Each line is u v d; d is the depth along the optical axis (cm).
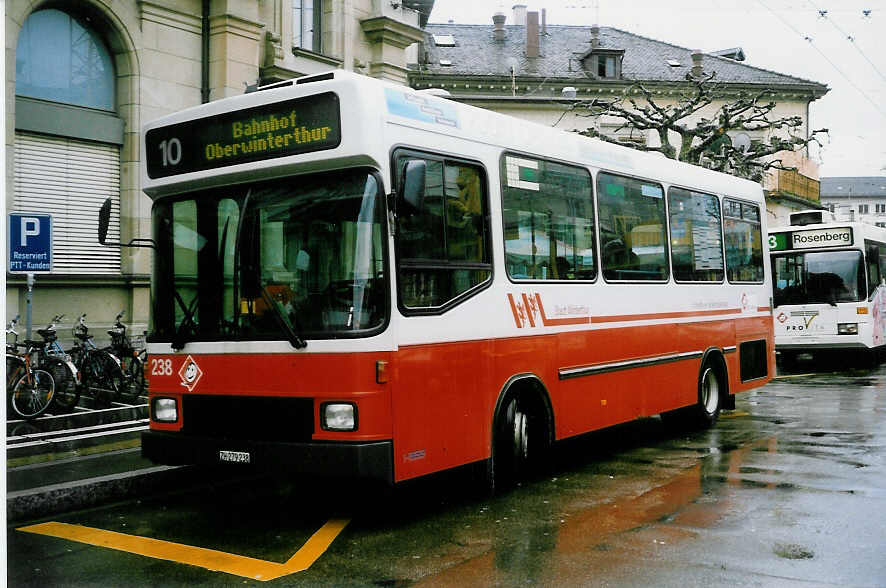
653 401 958
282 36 1764
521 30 4331
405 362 613
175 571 541
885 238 2200
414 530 630
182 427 675
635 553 561
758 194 1271
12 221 1070
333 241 612
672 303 1005
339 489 782
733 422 1162
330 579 520
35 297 1362
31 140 1380
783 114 4244
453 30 4247
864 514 654
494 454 722
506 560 551
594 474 823
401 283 613
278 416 621
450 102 689
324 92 610
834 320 1975
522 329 743
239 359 642
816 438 1011
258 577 527
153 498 759
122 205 1505
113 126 1484
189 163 680
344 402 593
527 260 761
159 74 1540
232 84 1619
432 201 652
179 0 1564
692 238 1066
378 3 2042
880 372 1922
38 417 1116
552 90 3869
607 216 888
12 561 567
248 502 739
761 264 1264
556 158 812
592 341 845
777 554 556
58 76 1424
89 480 733
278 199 638
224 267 656
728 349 1140
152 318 698
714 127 2361
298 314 618
